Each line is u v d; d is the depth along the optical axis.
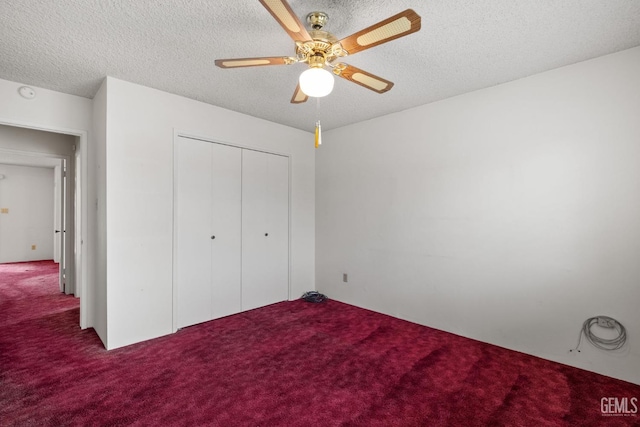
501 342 2.67
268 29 1.87
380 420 1.73
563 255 2.37
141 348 2.59
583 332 2.29
